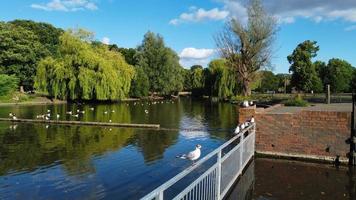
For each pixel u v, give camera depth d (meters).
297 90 73.00
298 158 19.38
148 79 83.19
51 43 94.00
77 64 61.00
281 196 13.45
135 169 17.09
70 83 60.31
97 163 18.27
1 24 73.00
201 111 48.81
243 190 14.03
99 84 60.81
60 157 19.64
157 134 28.06
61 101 63.06
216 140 25.28
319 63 78.50
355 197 13.41
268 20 60.91
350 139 18.41
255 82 64.25
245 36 61.00
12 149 21.80
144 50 85.56
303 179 15.73
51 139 25.50
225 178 12.45
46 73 61.66
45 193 13.66
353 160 18.22
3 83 61.25
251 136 19.00
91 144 23.62
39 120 35.19
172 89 87.00
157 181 15.18
